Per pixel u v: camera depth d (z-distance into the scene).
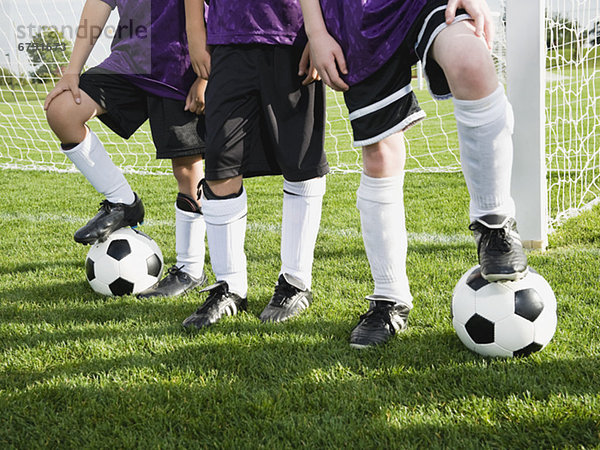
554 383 1.79
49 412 1.74
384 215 2.17
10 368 2.05
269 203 5.29
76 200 5.61
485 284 2.02
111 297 2.82
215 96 2.30
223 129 2.29
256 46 2.27
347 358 2.05
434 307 2.50
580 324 2.24
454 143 9.48
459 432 1.56
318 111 2.42
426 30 1.79
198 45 2.45
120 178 2.82
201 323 2.38
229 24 2.25
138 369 2.00
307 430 1.60
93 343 2.24
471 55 1.67
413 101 2.00
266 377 1.94
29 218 4.83
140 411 1.72
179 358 2.09
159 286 2.90
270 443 1.54
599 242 3.51
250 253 3.59
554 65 4.66
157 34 2.60
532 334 1.96
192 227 2.92
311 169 2.42
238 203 2.45
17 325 2.45
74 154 2.66
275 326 2.37
